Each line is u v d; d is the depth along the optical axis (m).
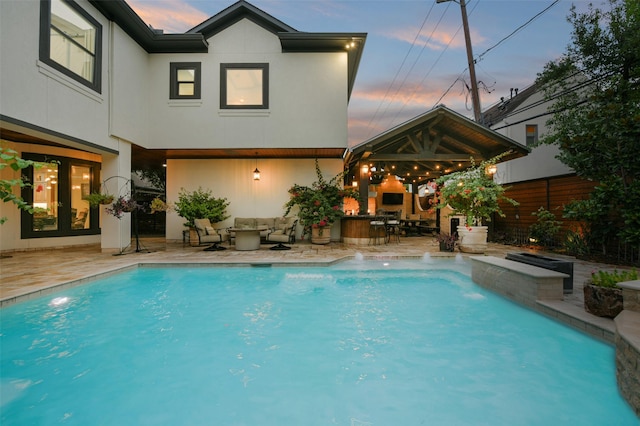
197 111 9.95
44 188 9.79
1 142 4.10
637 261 6.72
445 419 2.19
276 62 10.04
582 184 8.54
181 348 3.37
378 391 2.56
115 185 8.49
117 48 8.33
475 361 3.05
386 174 17.53
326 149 10.24
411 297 5.26
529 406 2.33
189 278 6.35
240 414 2.26
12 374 2.81
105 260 7.30
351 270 6.83
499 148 11.04
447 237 9.08
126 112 8.73
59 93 6.60
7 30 5.52
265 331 3.86
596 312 3.50
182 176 11.37
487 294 5.20
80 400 2.43
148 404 2.38
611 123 6.46
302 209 10.68
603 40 7.54
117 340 3.56
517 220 11.05
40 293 4.66
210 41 10.02
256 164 11.41
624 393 2.37
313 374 2.84
